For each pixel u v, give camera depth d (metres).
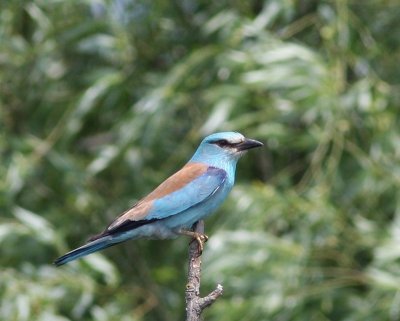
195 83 15.36
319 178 14.17
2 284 13.54
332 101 13.92
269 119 14.35
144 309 15.22
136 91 16.05
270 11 14.64
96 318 13.98
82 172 15.61
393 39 15.81
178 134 16.03
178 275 15.90
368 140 14.57
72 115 15.22
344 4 14.88
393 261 13.55
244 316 13.25
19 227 13.88
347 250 14.04
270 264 13.43
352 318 13.43
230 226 13.75
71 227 15.84
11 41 15.70
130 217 10.11
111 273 13.88
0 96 16.06
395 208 14.28
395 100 14.90
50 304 13.45
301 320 13.47
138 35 16.59
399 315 13.42
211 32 15.20
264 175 15.89
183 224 10.34
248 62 14.20
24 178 15.07
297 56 13.97
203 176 10.53
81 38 15.79
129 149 15.19
